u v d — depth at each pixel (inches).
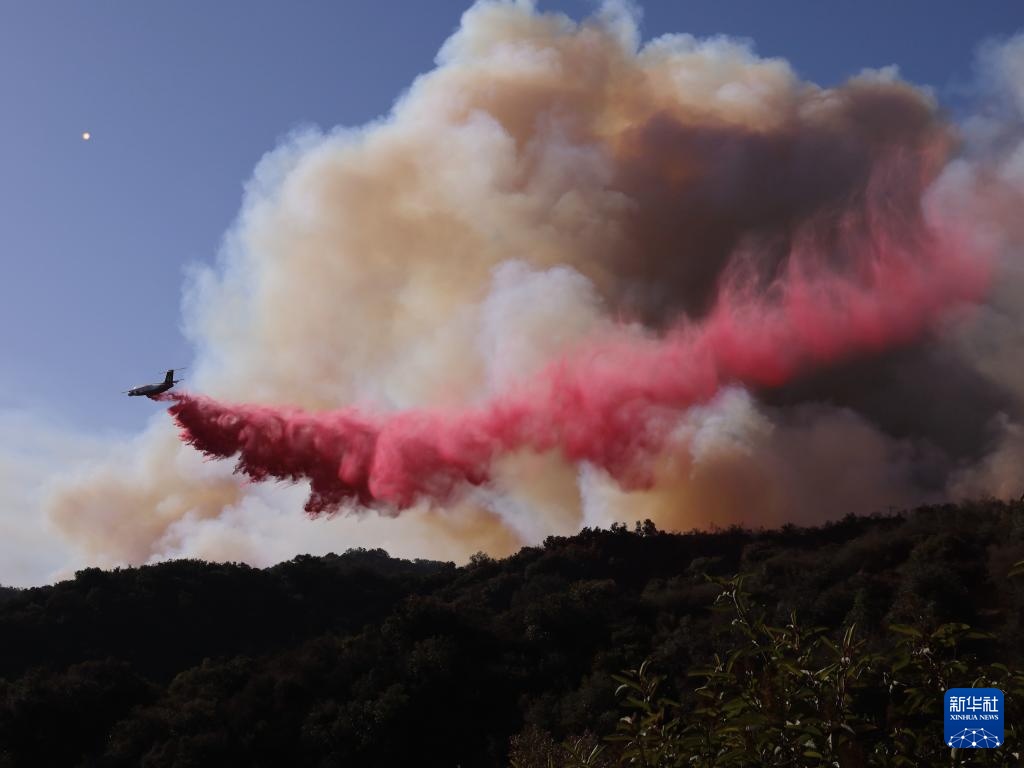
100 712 2046.0
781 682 222.4
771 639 234.1
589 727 1694.1
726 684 229.6
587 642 2110.0
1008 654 1644.9
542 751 1134.4
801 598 2063.2
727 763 220.7
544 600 2304.4
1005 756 207.2
